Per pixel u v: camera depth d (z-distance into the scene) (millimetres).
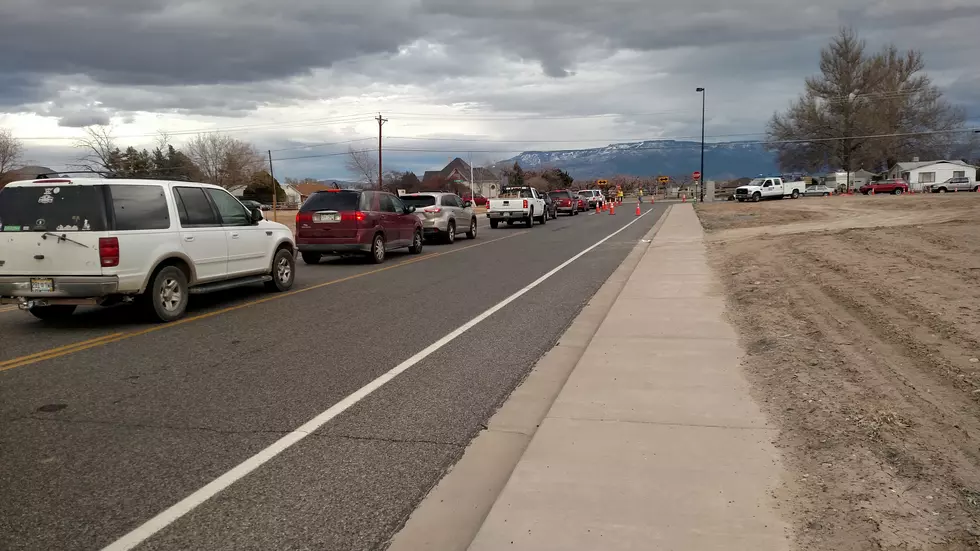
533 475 4000
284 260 11695
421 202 21469
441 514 3705
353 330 8406
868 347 6555
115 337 8062
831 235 17609
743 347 6871
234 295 11297
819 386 5426
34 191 8375
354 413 5344
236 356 7137
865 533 3229
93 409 5445
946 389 5258
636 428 4715
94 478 4168
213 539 3453
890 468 3914
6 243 8312
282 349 7441
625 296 10266
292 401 5645
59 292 8219
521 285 12094
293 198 109000
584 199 49938
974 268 10359
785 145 82375
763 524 3348
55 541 3436
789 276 11336
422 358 7016
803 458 4105
